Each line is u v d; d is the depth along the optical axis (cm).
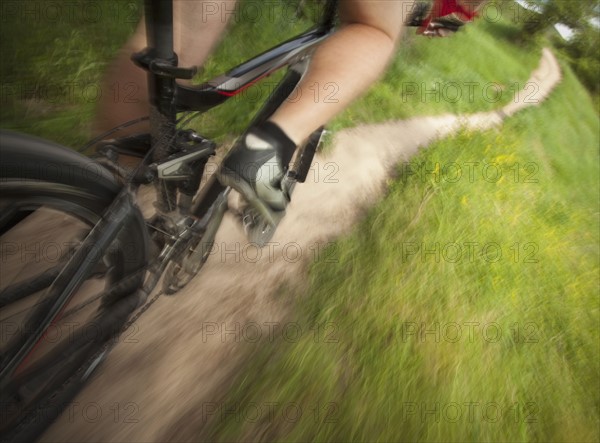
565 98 1823
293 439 199
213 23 148
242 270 264
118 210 130
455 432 223
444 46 1051
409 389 235
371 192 389
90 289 178
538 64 2053
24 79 310
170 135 144
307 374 223
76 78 325
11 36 322
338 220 338
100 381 195
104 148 145
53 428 176
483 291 318
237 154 136
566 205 596
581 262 453
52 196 117
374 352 245
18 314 144
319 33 175
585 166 1111
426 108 646
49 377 144
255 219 176
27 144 104
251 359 224
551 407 258
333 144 419
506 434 233
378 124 520
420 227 356
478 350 270
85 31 359
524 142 816
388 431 214
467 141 593
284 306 256
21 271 169
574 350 309
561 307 348
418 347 257
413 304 283
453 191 424
